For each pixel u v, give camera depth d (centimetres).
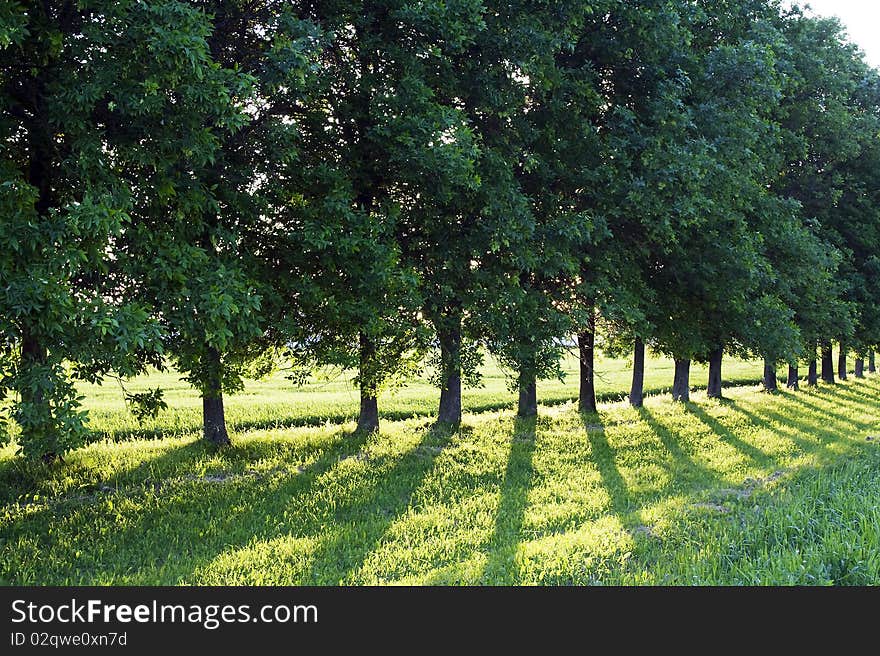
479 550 852
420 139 966
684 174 1195
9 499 1040
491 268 1233
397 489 1149
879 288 2362
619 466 1381
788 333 1602
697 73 1384
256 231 1084
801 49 1998
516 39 1059
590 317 1488
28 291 657
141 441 1611
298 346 1295
